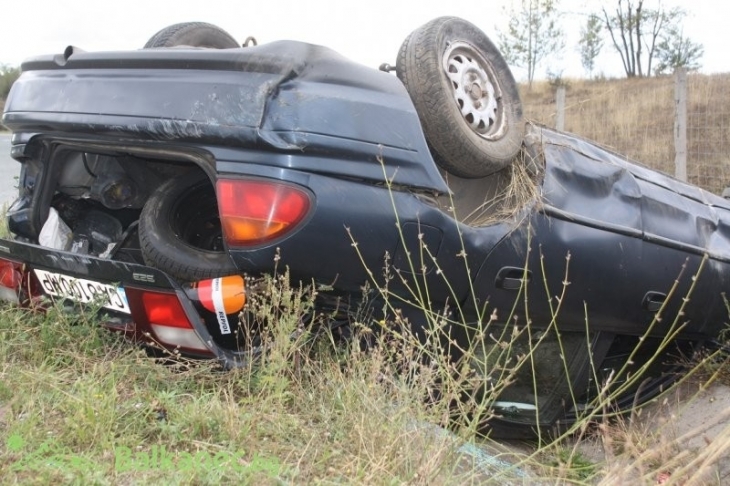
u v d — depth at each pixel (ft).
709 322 13.12
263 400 8.16
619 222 11.14
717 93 44.80
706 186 33.22
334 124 8.15
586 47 101.04
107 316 9.14
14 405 7.80
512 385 10.75
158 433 7.67
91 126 8.82
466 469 8.12
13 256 9.73
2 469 6.62
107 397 7.72
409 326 8.55
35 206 10.49
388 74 9.14
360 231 8.29
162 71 8.61
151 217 9.48
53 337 9.22
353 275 8.52
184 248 9.09
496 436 10.59
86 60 9.20
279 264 8.10
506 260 9.60
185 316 8.36
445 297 9.27
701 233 12.93
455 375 9.54
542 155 10.91
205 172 9.20
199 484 6.75
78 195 11.06
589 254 10.54
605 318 11.08
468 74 10.31
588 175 11.27
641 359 12.85
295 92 8.07
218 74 8.29
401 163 8.59
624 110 42.68
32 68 10.07
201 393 8.43
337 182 8.16
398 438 7.43
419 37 9.71
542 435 10.84
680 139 29.37
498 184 10.69
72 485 6.42
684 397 13.37
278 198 7.89
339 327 9.29
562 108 31.60
